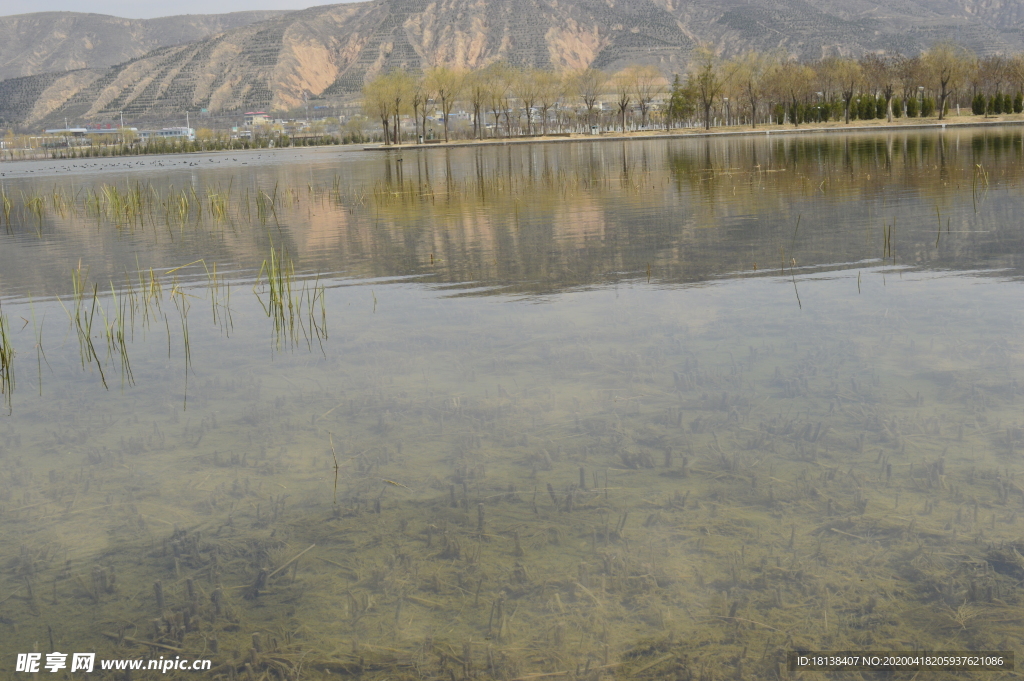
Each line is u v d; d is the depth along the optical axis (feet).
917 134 190.19
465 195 73.61
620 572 11.86
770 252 37.09
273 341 25.02
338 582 11.94
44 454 16.84
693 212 52.80
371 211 62.44
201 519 13.92
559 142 264.11
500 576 11.93
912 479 14.23
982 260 33.12
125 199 74.64
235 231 53.01
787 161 103.24
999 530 12.56
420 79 317.63
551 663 10.09
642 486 14.40
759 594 11.27
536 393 19.25
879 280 30.25
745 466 14.94
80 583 12.16
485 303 29.04
